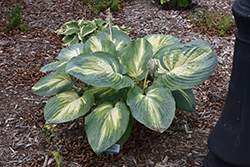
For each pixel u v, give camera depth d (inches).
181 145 99.9
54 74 103.7
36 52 152.0
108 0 200.1
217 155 76.7
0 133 105.9
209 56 89.8
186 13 185.8
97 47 101.6
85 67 88.0
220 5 192.5
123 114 86.1
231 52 148.3
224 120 73.9
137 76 97.0
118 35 112.6
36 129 108.0
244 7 57.9
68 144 101.7
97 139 81.8
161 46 108.3
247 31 59.5
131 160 94.8
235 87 67.6
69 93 97.5
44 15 185.0
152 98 86.2
